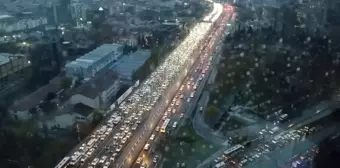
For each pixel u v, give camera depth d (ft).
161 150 223.30
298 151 208.44
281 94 295.48
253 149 222.07
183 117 270.67
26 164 221.25
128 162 209.56
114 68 382.83
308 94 288.71
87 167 205.36
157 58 435.53
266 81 319.88
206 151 221.87
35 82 364.38
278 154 212.23
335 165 98.99
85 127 257.14
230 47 427.33
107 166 205.26
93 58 389.60
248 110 279.28
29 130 260.01
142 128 252.62
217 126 256.11
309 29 428.15
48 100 302.04
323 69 320.09
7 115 283.38
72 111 268.41
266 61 361.10
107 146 228.63
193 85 342.23
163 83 351.46
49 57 416.87
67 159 213.25
